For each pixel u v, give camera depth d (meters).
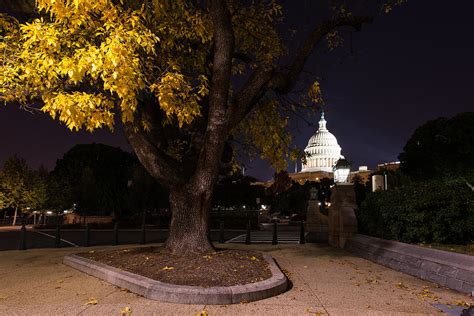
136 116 9.72
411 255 9.47
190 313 5.94
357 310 6.13
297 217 48.72
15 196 47.06
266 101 12.62
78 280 8.48
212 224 37.06
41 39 7.16
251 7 11.87
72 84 8.59
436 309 6.21
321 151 139.88
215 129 9.37
